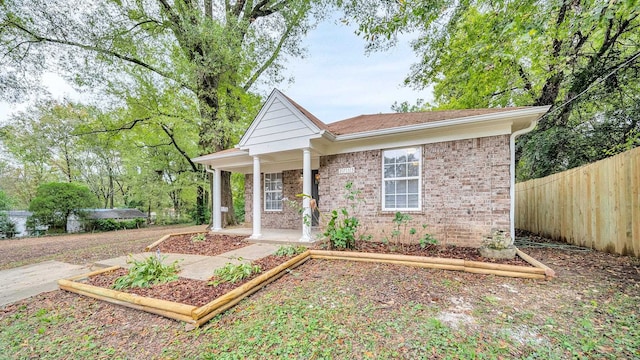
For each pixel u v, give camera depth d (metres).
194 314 2.99
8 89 9.41
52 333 3.00
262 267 4.84
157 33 10.91
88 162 22.89
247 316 3.19
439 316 2.99
